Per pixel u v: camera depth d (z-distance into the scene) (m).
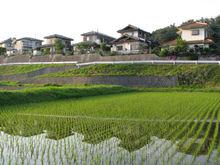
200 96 26.52
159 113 16.31
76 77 42.38
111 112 16.91
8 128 12.60
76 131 11.95
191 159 8.05
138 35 62.34
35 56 61.09
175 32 64.50
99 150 9.02
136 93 32.00
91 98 25.88
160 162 7.80
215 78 36.31
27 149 9.18
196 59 42.69
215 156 8.31
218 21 63.16
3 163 7.81
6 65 61.41
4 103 20.53
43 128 12.59
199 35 51.62
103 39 70.19
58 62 55.94
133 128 12.36
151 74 39.56
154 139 10.42
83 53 57.00
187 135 10.95
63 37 79.12
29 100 22.55
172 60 42.84
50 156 8.38
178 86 36.84
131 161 7.91
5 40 96.88
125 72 41.97
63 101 23.34
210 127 12.51
